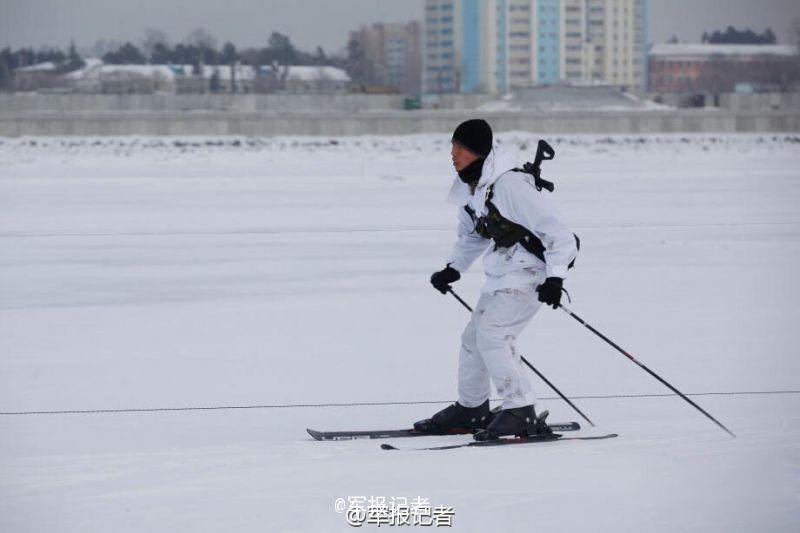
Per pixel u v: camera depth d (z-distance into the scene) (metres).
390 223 31.23
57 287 19.47
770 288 18.42
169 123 99.62
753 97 144.75
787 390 10.53
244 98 134.88
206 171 58.28
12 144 85.62
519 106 143.88
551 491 6.25
